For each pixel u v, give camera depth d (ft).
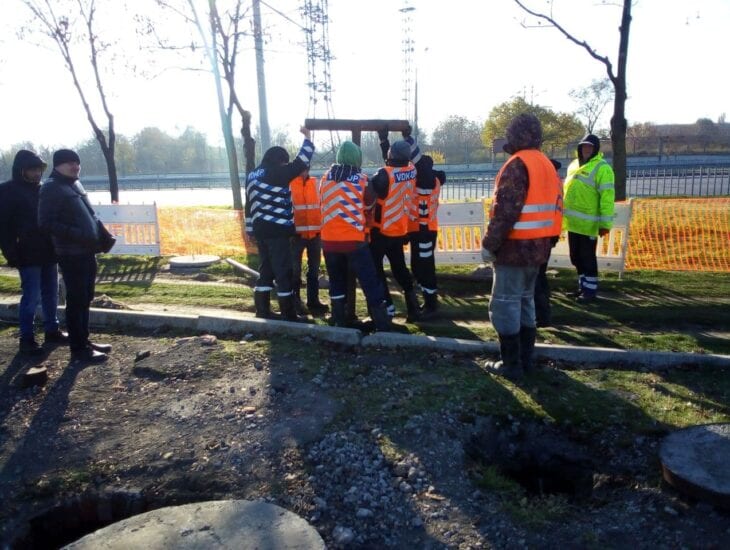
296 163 21.53
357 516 11.97
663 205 37.29
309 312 24.93
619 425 14.84
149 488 13.02
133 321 22.89
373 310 20.85
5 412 16.33
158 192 147.13
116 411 16.25
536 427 15.11
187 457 13.96
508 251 16.07
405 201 21.76
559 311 24.70
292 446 14.17
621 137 39.68
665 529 11.46
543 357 18.93
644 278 30.35
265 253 22.76
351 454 13.79
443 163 148.05
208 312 25.71
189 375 18.16
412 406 15.74
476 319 23.84
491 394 16.33
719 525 11.43
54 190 17.94
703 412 15.28
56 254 19.11
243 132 48.49
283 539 10.75
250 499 12.51
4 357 19.99
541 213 15.80
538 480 14.84
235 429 15.03
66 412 16.24
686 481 12.09
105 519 12.93
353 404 16.02
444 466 13.51
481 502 12.46
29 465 13.92
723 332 21.86
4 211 19.25
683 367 18.13
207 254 39.34
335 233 20.29
